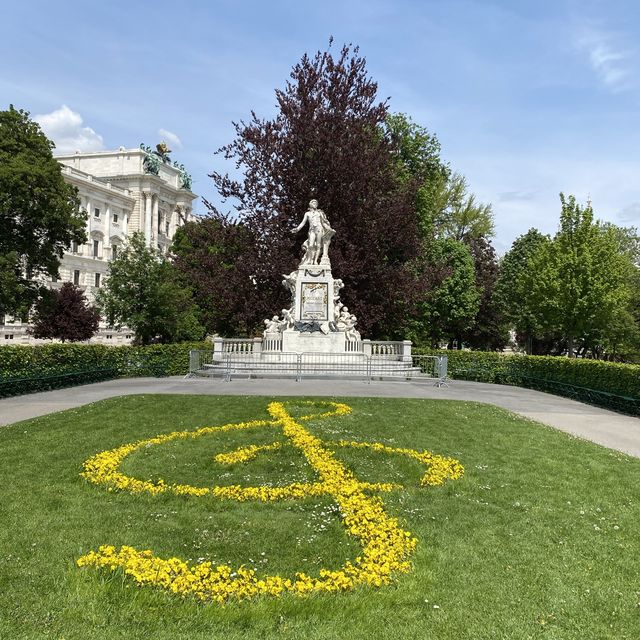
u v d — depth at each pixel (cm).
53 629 427
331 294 2420
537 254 4334
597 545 617
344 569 544
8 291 3359
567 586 519
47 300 3934
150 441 1025
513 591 506
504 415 1413
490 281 5497
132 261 4062
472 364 2681
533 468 930
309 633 433
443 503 744
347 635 432
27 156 3556
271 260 2847
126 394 1612
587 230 3719
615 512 728
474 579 528
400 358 2428
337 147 2839
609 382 1778
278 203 3000
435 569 548
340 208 2914
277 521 667
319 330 2388
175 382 2055
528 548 603
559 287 3656
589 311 3650
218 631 434
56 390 1831
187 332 4572
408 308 3216
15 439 1043
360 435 1108
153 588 491
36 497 723
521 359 2511
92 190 8444
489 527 662
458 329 5003
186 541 602
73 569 516
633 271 4856
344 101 2988
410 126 4144
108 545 576
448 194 5162
